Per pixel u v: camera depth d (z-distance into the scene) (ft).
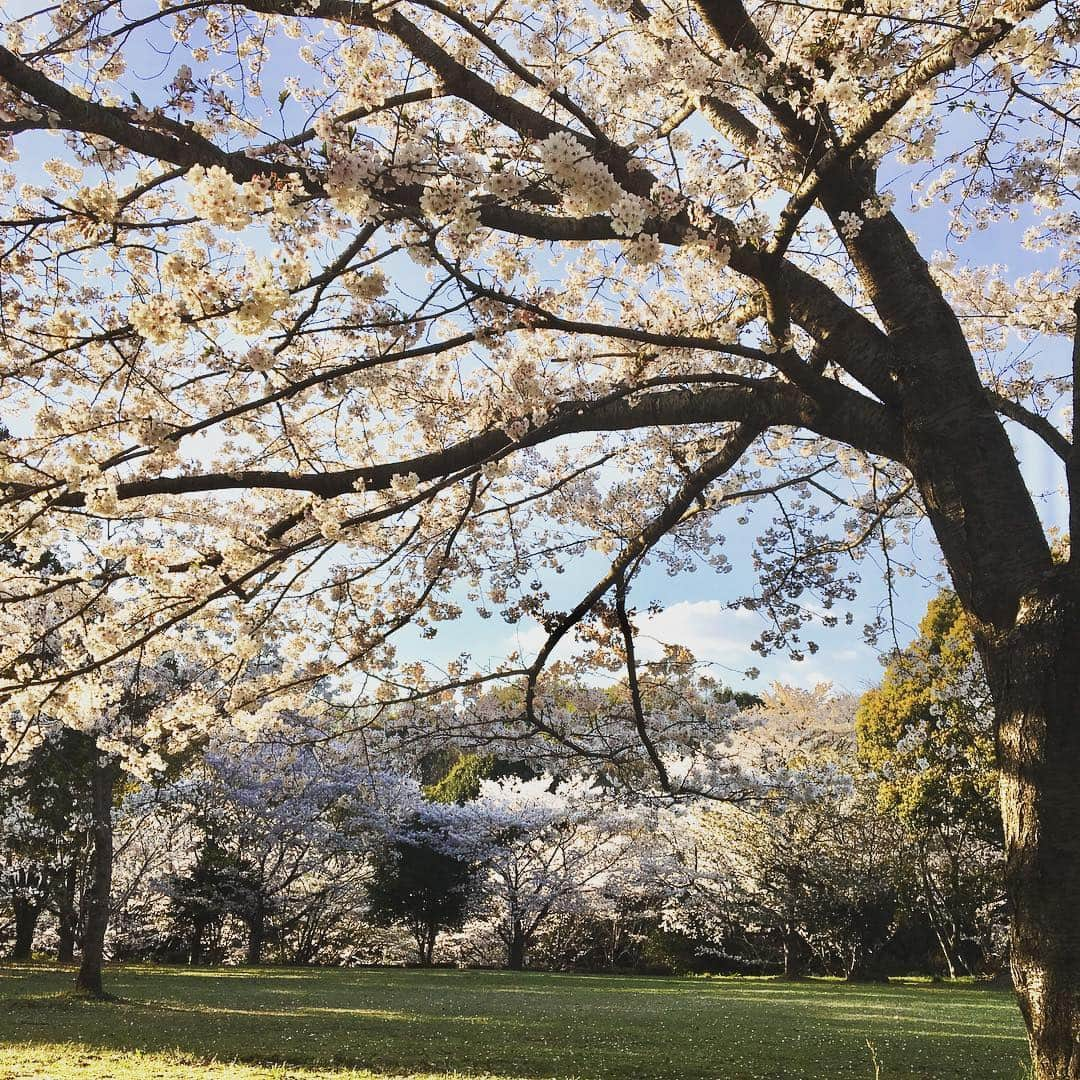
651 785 27.61
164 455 17.51
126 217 15.84
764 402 17.29
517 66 14.17
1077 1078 12.01
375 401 20.70
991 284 26.63
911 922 77.20
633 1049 29.86
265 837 74.84
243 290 11.42
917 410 15.96
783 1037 33.04
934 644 72.23
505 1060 27.35
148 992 47.70
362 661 19.69
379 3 14.32
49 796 61.31
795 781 67.21
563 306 21.16
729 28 15.29
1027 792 13.21
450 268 11.67
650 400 17.21
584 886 80.94
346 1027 33.96
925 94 12.84
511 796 83.76
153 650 19.40
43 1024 33.58
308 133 15.44
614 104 15.19
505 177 10.74
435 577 19.51
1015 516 15.01
